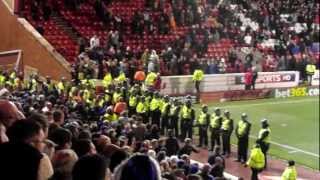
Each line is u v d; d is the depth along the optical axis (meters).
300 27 64.31
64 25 54.09
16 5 50.22
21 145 6.78
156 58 50.38
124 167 6.09
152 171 6.07
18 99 24.81
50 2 54.34
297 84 57.88
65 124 17.42
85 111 30.81
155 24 57.41
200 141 36.75
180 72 53.22
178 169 16.41
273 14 64.00
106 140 12.14
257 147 28.84
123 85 40.62
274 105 52.25
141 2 59.06
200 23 59.53
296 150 37.62
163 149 21.61
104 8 56.00
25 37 49.16
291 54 60.41
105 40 54.19
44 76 48.47
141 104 37.97
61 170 8.07
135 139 24.89
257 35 61.16
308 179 31.83
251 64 57.06
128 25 56.66
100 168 6.34
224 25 60.44
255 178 29.02
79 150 9.88
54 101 29.62
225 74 53.91
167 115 37.72
